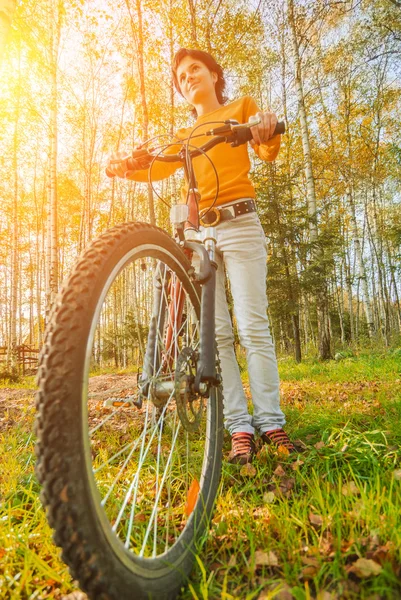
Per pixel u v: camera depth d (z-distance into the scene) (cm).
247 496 157
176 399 129
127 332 1427
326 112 1773
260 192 984
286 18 1483
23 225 2444
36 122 1529
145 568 91
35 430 80
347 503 128
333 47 1583
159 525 134
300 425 251
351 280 1673
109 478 164
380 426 227
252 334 207
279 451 187
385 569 93
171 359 142
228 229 208
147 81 1440
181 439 187
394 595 89
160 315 144
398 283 2427
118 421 293
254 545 115
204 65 229
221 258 218
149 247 125
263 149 193
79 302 88
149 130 1434
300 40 1355
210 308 143
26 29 1206
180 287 152
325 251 1109
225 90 247
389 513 116
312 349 1741
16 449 227
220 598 97
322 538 114
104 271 97
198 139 217
